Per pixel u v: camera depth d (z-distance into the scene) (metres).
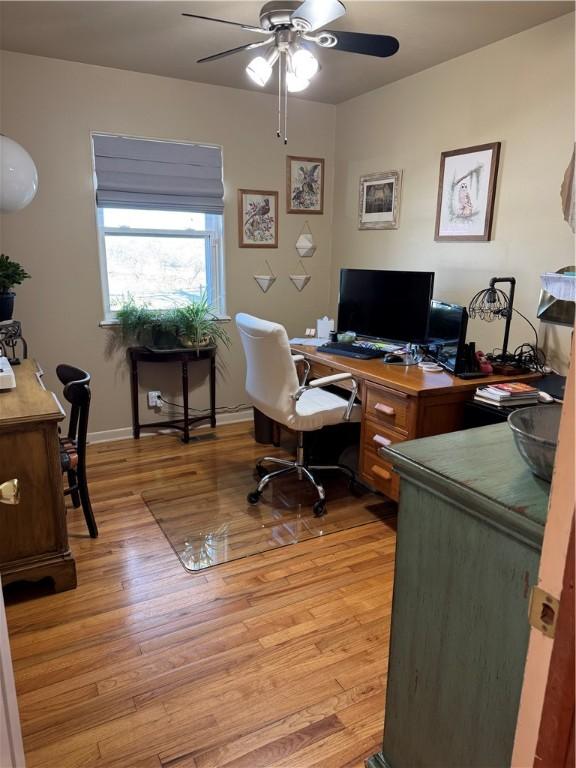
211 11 2.43
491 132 2.79
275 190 3.92
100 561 2.28
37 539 2.02
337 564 2.28
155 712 1.53
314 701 1.58
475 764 1.02
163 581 2.15
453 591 1.02
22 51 2.97
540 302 2.56
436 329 2.79
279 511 2.75
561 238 2.51
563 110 2.44
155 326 3.56
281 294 4.14
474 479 0.96
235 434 3.88
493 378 2.51
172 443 3.69
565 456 0.59
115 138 3.35
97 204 3.38
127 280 3.66
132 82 3.31
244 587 2.12
